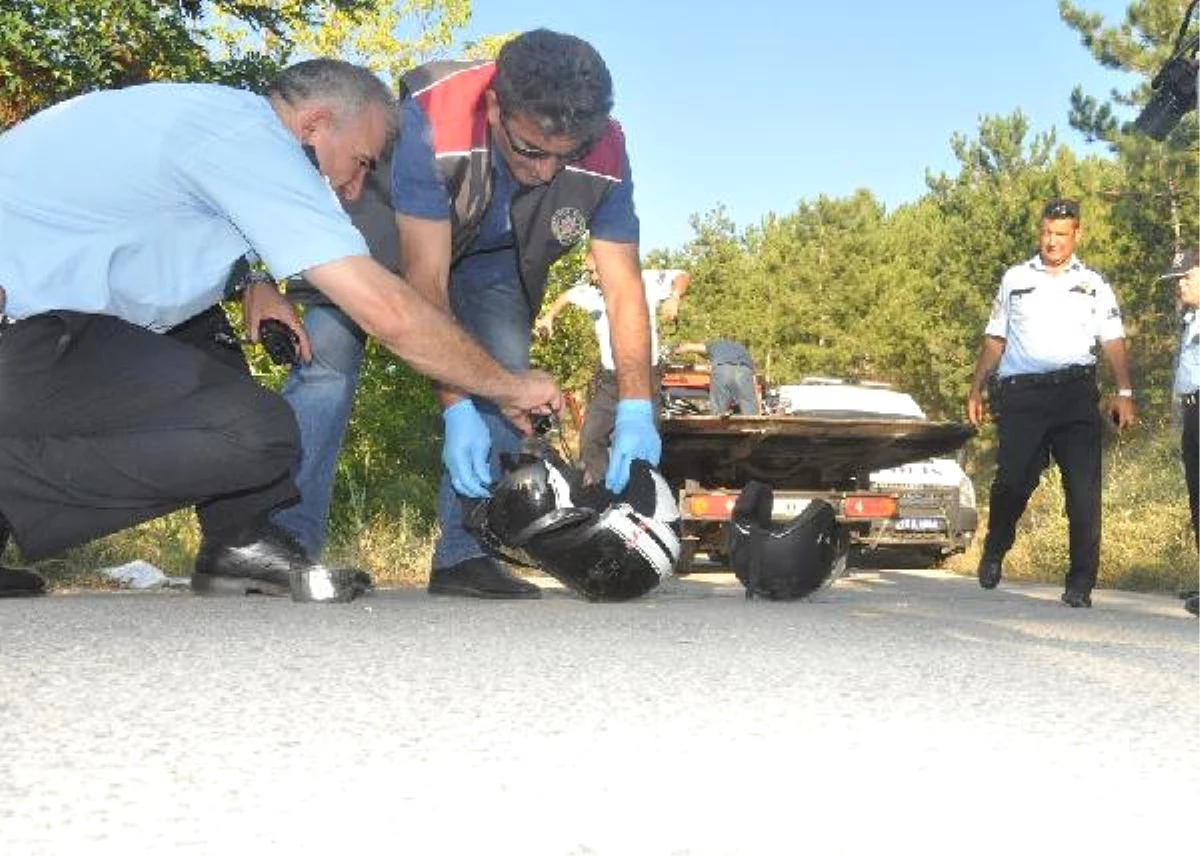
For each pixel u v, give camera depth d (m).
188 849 1.05
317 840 1.08
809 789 1.32
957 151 27.73
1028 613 4.61
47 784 1.23
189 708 1.62
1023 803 1.29
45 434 3.07
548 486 3.58
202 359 3.18
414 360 3.08
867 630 2.96
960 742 1.58
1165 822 1.24
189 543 6.42
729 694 1.86
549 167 3.45
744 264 35.09
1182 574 8.16
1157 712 1.84
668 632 2.73
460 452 3.68
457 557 4.27
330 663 2.04
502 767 1.36
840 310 32.09
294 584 3.45
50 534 3.13
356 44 15.77
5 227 2.99
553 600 4.08
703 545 9.96
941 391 25.28
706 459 9.50
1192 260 5.80
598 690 1.86
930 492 11.37
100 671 1.89
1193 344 5.82
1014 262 23.89
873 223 34.50
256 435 3.14
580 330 11.17
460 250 3.69
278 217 2.88
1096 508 5.71
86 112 3.02
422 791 1.25
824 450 9.13
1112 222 19.05
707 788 1.31
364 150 3.14
